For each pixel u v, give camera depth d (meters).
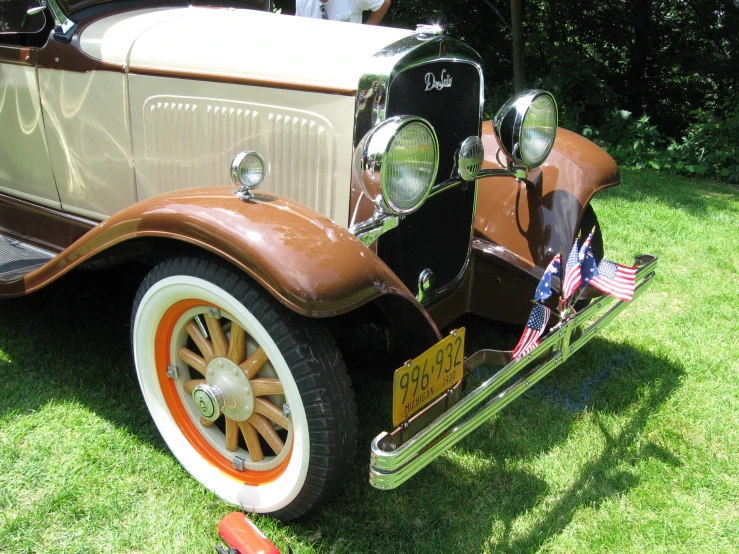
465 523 2.04
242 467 2.10
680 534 2.02
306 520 2.02
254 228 1.77
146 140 2.61
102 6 2.83
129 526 1.95
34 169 3.06
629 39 9.53
